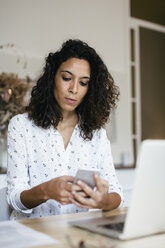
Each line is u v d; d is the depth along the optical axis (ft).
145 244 2.53
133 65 11.73
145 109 11.94
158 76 12.43
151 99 12.15
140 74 11.86
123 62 11.44
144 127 11.89
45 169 4.69
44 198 3.56
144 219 2.68
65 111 4.94
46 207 4.61
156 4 12.43
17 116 4.85
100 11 11.05
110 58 11.15
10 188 4.22
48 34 9.89
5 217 4.52
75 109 5.04
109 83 5.22
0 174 7.75
